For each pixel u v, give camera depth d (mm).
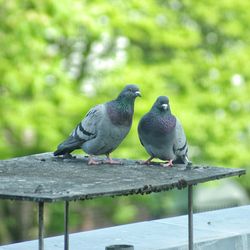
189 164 6797
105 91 16547
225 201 21000
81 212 18922
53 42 16734
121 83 16391
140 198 18219
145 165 6691
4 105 15641
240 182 20438
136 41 18516
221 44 19875
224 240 7520
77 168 6477
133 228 7793
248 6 19297
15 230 17859
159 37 17750
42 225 5520
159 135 6867
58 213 17453
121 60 17266
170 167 6574
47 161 6812
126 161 6887
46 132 15562
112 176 6082
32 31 15430
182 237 7508
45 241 7340
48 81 15922
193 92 18188
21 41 15445
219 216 8281
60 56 16344
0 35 15508
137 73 16469
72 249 7137
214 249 7453
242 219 8172
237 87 18656
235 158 17938
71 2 15477
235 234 7609
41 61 15672
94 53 17125
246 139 18984
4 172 6250
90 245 7262
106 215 19250
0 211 17719
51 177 6012
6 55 15555
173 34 17953
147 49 18750
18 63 15469
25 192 5371
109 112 6855
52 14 15398
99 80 16891
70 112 15867
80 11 15539
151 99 16141
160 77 17484
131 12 17156
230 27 19156
